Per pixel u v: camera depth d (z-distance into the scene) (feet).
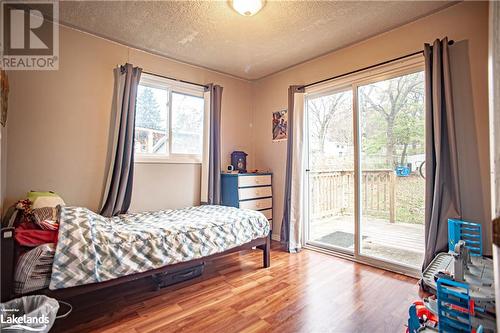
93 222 5.69
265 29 8.15
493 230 3.05
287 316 5.67
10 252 4.57
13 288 4.61
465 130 6.77
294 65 11.14
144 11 7.18
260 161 12.76
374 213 9.40
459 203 6.63
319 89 10.30
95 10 7.14
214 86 11.07
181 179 10.53
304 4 6.89
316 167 11.27
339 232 11.03
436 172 6.84
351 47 9.32
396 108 8.60
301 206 10.59
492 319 4.07
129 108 8.68
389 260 8.39
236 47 9.39
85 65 8.27
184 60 10.52
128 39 8.75
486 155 6.47
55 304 4.56
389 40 8.34
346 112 10.07
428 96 7.11
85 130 8.25
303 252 10.30
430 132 7.07
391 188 8.90
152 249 6.05
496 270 2.98
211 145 10.82
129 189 8.73
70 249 5.03
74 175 8.04
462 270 4.81
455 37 7.00
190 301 6.35
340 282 7.39
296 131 10.61
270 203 11.92
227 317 5.64
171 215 8.39
